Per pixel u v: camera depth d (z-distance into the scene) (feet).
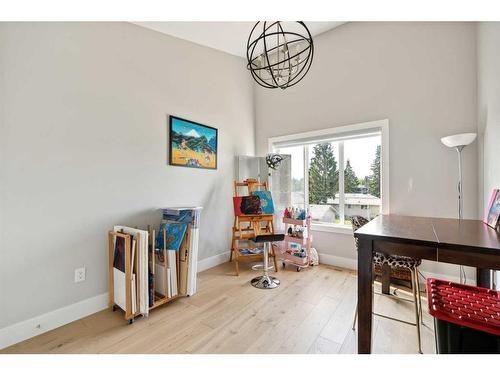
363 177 10.21
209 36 9.54
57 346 5.34
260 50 11.30
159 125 8.56
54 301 6.08
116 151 7.36
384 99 9.25
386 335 5.62
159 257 7.52
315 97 11.03
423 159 8.48
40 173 5.86
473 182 7.64
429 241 3.76
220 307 7.03
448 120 8.04
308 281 8.85
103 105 7.06
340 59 10.28
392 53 9.07
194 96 9.84
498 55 5.83
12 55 5.44
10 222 5.44
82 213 6.60
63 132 6.24
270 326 6.07
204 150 10.17
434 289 4.14
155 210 8.40
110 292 6.94
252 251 10.75
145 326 6.11
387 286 7.50
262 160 12.28
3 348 5.28
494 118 6.08
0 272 5.31
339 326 6.06
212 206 10.61
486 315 3.36
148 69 8.25
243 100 12.30
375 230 4.61
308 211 10.75
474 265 3.48
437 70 8.21
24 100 5.60
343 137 10.28
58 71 6.15
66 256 6.30
